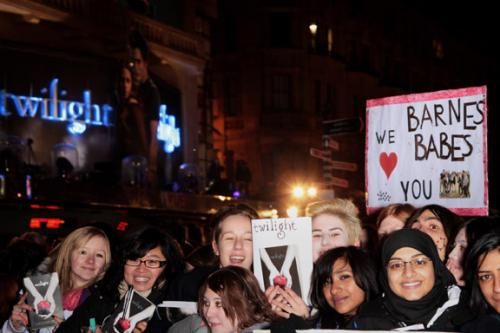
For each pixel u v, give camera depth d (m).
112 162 19.94
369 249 6.63
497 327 4.06
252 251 5.30
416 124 6.27
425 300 4.27
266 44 33.66
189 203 16.38
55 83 19.52
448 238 5.43
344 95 36.75
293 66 33.78
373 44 39.94
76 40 20.00
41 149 19.08
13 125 18.42
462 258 4.97
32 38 19.02
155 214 15.27
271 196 27.12
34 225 12.83
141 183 20.52
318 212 5.44
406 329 4.24
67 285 5.89
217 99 34.22
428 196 6.18
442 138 6.12
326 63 35.09
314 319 4.91
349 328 4.44
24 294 5.70
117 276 5.57
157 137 22.69
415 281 4.26
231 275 4.65
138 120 21.45
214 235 5.41
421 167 6.22
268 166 33.31
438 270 4.33
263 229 5.02
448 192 6.07
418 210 5.58
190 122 24.88
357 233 5.46
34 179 12.91
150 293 5.53
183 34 24.50
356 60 38.44
